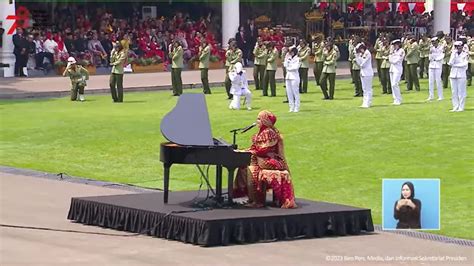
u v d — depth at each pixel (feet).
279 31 340.18
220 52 323.78
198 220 91.35
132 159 147.84
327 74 224.74
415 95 234.17
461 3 413.80
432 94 220.64
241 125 179.52
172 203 100.17
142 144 161.48
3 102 224.33
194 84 260.01
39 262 85.10
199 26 336.90
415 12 395.96
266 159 98.99
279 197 98.84
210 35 327.06
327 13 363.56
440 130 170.81
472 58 252.21
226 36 331.77
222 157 97.66
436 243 95.50
